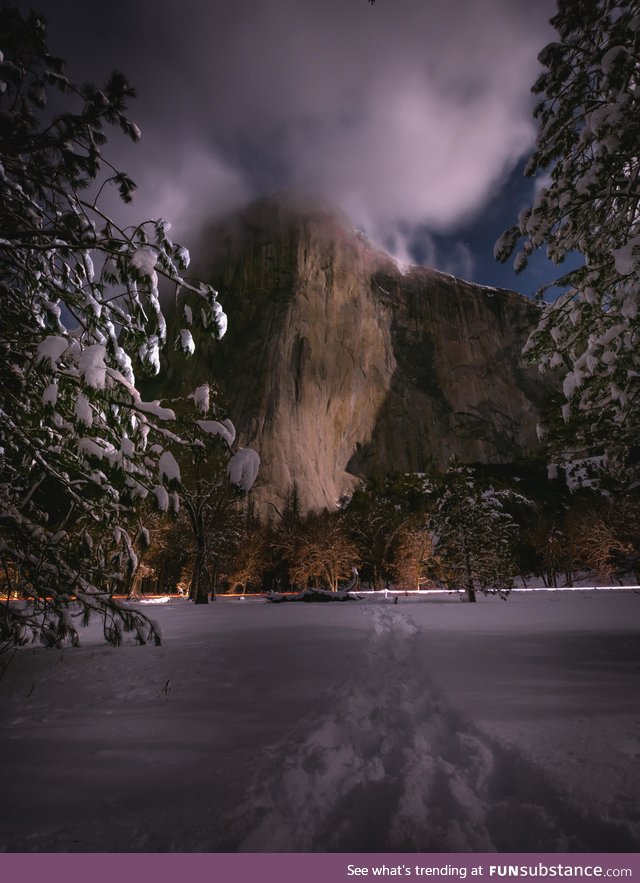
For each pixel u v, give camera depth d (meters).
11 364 5.95
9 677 5.98
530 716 3.49
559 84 7.75
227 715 3.94
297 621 13.41
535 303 9.06
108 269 5.93
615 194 6.87
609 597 23.42
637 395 6.90
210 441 5.85
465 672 5.35
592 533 36.84
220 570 49.44
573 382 7.57
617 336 6.55
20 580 6.64
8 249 6.07
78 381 5.47
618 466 8.66
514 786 2.39
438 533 27.89
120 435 6.61
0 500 6.23
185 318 6.20
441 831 1.93
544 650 7.08
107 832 2.04
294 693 4.65
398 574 48.28
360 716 3.77
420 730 3.31
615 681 4.80
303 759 2.76
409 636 9.25
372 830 2.03
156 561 37.69
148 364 6.30
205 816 2.16
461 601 26.27
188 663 6.60
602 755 2.65
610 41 6.88
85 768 2.84
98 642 9.20
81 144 6.43
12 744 3.32
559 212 7.62
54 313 6.64
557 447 10.04
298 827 2.05
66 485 6.63
